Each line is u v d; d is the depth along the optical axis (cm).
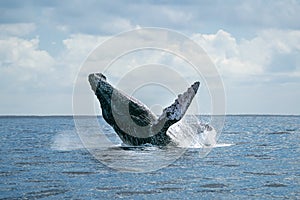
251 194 2669
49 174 3272
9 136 7350
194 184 2928
